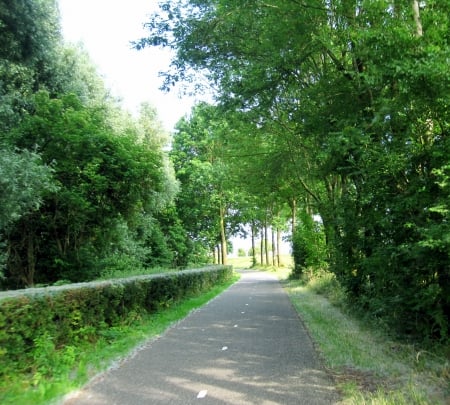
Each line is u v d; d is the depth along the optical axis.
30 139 13.41
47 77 17.73
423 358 6.78
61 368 6.24
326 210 13.45
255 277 39.94
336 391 5.50
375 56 7.73
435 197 7.37
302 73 14.13
